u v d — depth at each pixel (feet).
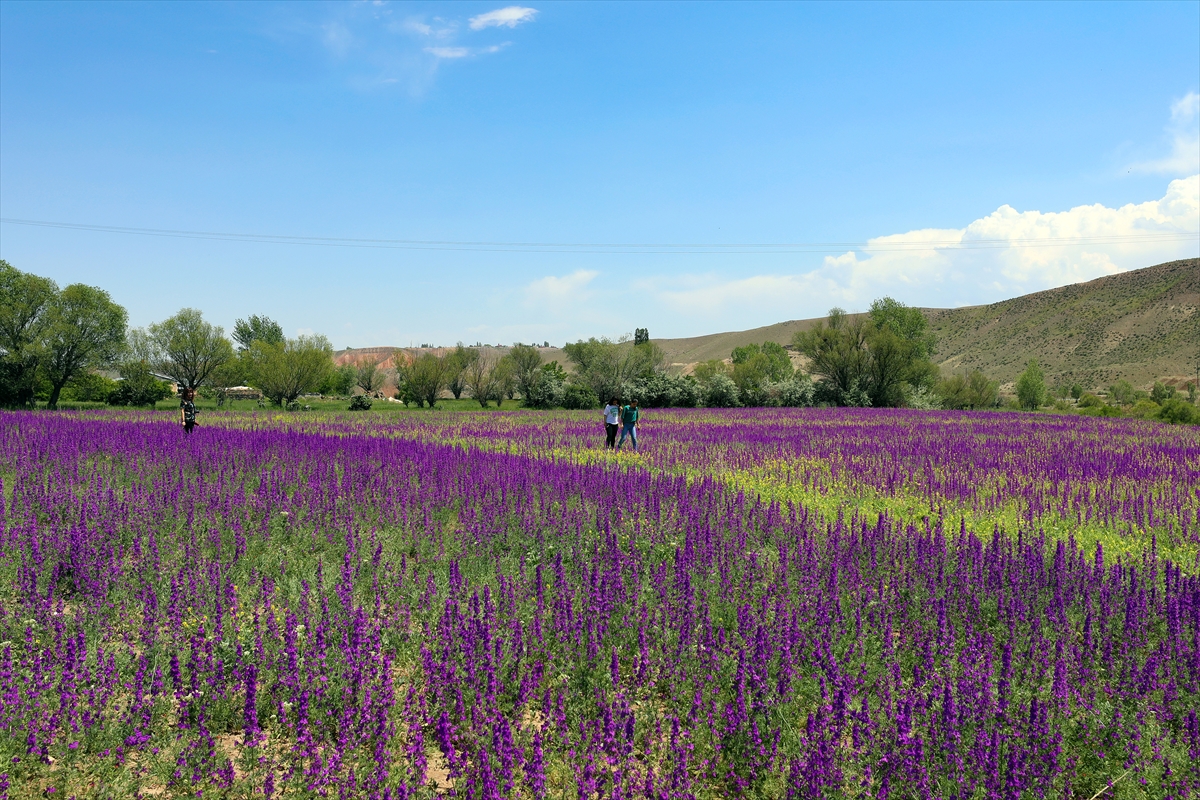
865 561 31.65
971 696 17.85
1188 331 528.22
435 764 16.76
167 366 236.02
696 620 23.44
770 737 17.21
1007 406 343.87
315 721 17.40
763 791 16.01
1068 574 28.71
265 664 19.69
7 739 15.88
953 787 15.21
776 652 21.04
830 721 16.83
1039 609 25.50
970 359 653.30
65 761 15.87
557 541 34.04
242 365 248.93
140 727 16.81
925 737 16.81
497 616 23.49
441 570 29.63
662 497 43.06
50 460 52.95
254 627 22.06
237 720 18.45
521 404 272.31
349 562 26.76
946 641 21.91
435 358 258.98
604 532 34.50
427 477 49.08
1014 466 70.69
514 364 291.79
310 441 70.28
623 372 263.08
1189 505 48.80
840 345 278.67
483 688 18.97
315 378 248.11
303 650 20.70
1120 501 49.67
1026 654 22.12
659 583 27.63
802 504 43.91
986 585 27.99
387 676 18.56
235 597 24.81
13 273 206.28
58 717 16.52
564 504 39.11
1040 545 33.45
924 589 27.17
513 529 35.99
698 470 64.54
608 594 25.00
